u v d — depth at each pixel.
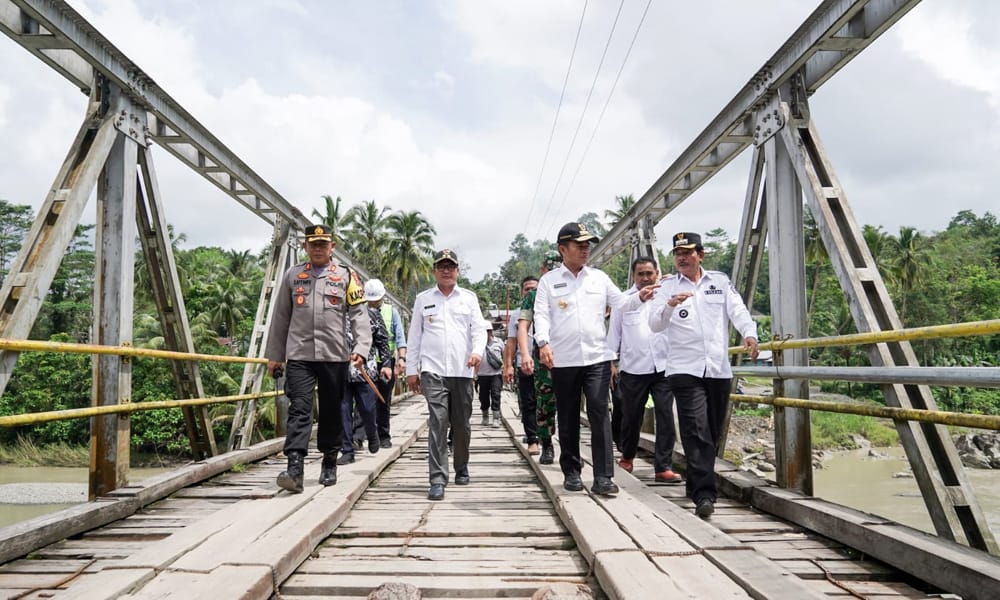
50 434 27.48
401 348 7.16
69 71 4.40
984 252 55.19
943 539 2.78
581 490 4.11
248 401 7.55
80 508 3.71
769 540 3.43
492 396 9.60
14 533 3.09
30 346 3.34
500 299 78.94
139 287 30.22
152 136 5.52
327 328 4.40
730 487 4.55
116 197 4.76
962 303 41.72
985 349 38.38
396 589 2.44
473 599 2.61
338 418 4.52
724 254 72.69
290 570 2.79
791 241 4.79
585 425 9.01
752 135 5.87
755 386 39.84
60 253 4.05
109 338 4.59
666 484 4.98
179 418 24.95
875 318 3.93
